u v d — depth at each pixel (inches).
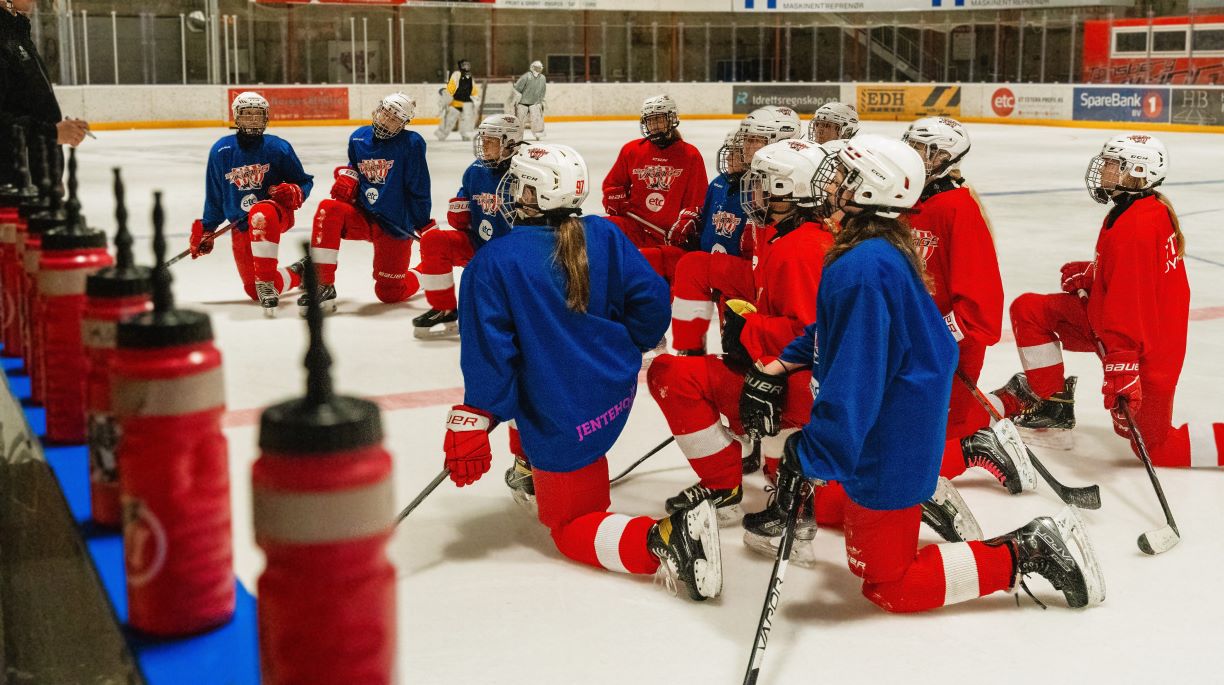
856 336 103.3
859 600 121.2
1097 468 167.8
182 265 350.9
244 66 1069.8
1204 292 314.2
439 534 139.7
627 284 127.1
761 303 136.7
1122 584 126.3
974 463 154.1
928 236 153.3
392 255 286.7
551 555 133.3
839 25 1259.8
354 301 299.6
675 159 244.5
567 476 126.1
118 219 59.7
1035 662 108.0
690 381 135.7
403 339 253.6
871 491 109.7
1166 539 133.6
